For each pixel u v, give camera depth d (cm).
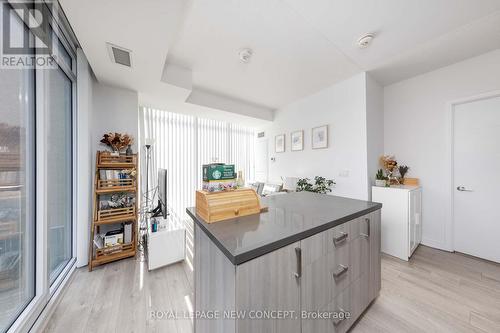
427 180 266
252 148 525
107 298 165
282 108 424
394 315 145
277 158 440
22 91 128
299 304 95
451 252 247
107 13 133
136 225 240
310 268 100
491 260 223
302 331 97
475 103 233
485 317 143
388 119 304
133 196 247
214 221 109
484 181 228
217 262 90
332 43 211
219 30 190
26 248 133
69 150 210
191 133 420
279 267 86
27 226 134
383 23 180
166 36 158
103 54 182
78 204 212
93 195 230
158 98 299
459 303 158
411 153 280
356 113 283
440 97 255
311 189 335
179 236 224
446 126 249
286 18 175
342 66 258
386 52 226
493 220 222
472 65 230
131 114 265
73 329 134
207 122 446
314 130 347
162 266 213
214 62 249
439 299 162
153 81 239
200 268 113
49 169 168
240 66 259
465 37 198
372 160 280
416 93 276
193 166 421
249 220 113
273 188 410
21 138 128
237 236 89
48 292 148
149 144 312
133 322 141
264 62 249
